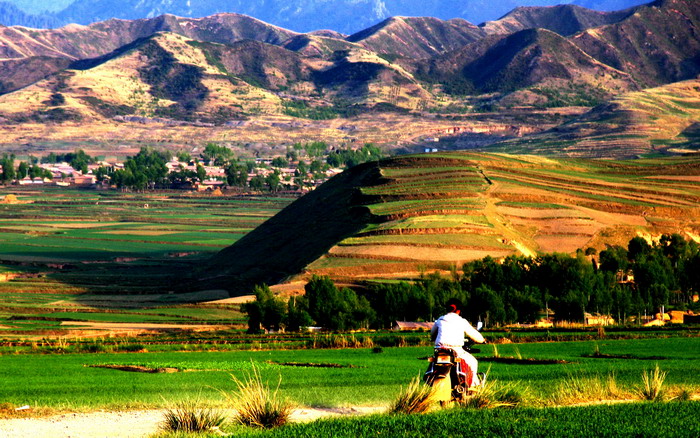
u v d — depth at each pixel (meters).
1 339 129.50
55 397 40.59
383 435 24.02
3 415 34.62
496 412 27.64
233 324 168.12
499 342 113.12
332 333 138.50
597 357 82.00
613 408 28.80
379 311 168.12
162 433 28.48
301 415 33.75
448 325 29.38
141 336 132.62
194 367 64.69
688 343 107.06
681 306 189.88
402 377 54.66
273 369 63.25
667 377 50.28
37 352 98.12
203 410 30.39
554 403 33.84
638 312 171.12
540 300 168.88
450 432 24.16
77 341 120.25
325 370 62.16
